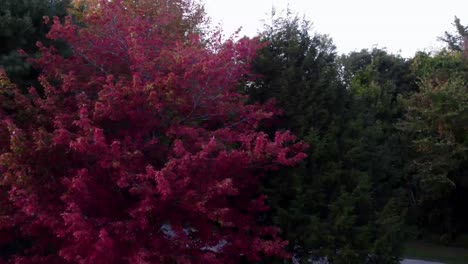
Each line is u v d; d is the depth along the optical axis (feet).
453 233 79.97
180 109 21.49
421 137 69.92
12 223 19.83
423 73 84.74
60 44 32.86
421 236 82.12
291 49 26.99
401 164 68.64
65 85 21.65
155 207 18.88
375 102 73.10
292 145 23.15
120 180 17.95
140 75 21.01
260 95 26.81
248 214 23.32
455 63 83.35
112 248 18.21
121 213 20.25
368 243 22.86
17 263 21.22
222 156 19.93
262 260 24.21
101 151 18.90
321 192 23.84
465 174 72.13
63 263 20.85
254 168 23.03
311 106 25.38
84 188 18.51
